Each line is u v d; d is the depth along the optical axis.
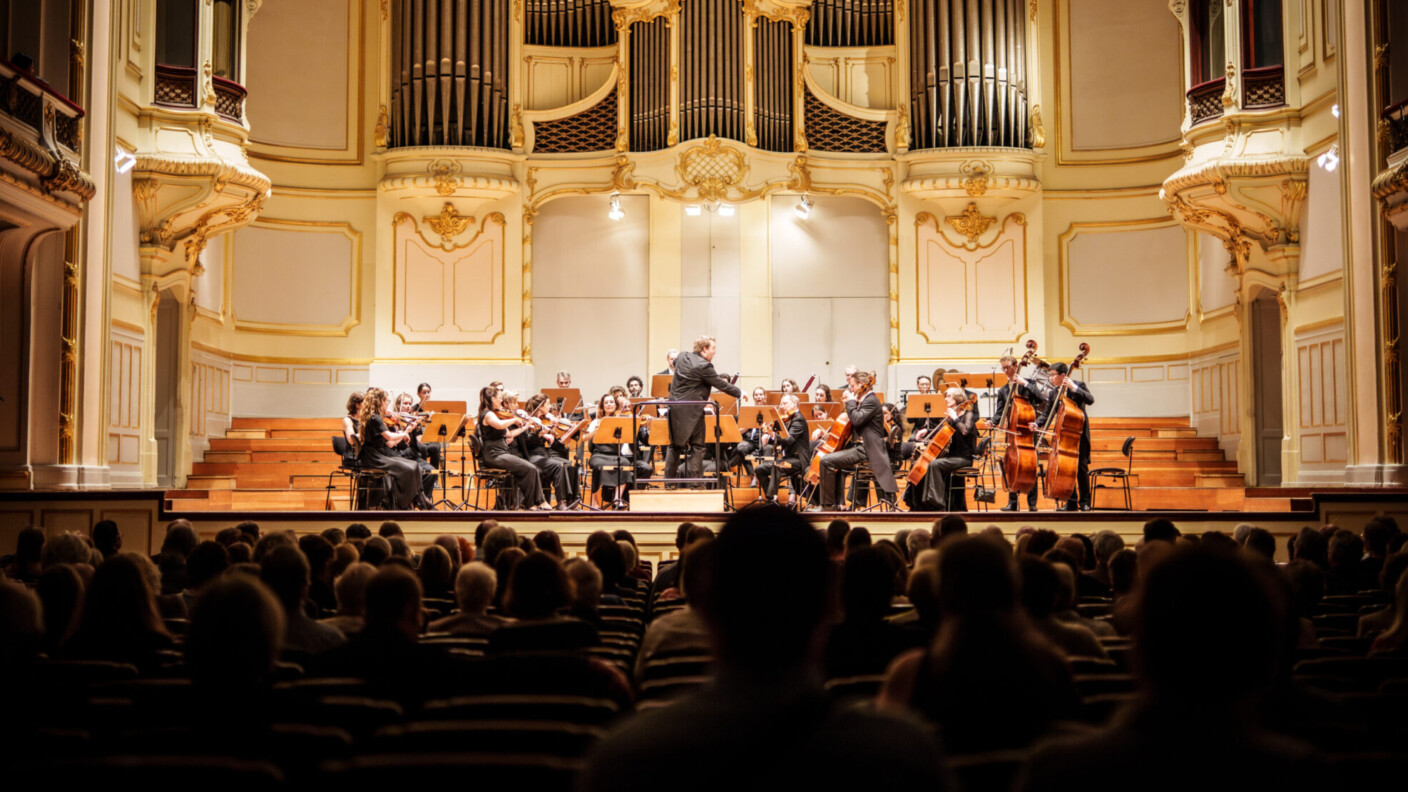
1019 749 2.59
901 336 17.00
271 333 16.69
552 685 3.35
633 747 1.61
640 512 10.16
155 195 13.23
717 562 1.77
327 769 2.14
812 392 17.05
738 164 16.72
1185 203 14.34
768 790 1.56
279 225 16.78
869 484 12.34
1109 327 17.11
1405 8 11.35
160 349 14.37
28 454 10.79
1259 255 14.30
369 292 17.06
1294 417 13.76
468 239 17.03
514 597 4.14
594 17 17.27
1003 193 16.81
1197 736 1.73
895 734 1.60
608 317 17.17
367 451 11.64
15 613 2.93
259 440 15.38
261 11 16.77
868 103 17.27
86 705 2.88
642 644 4.58
